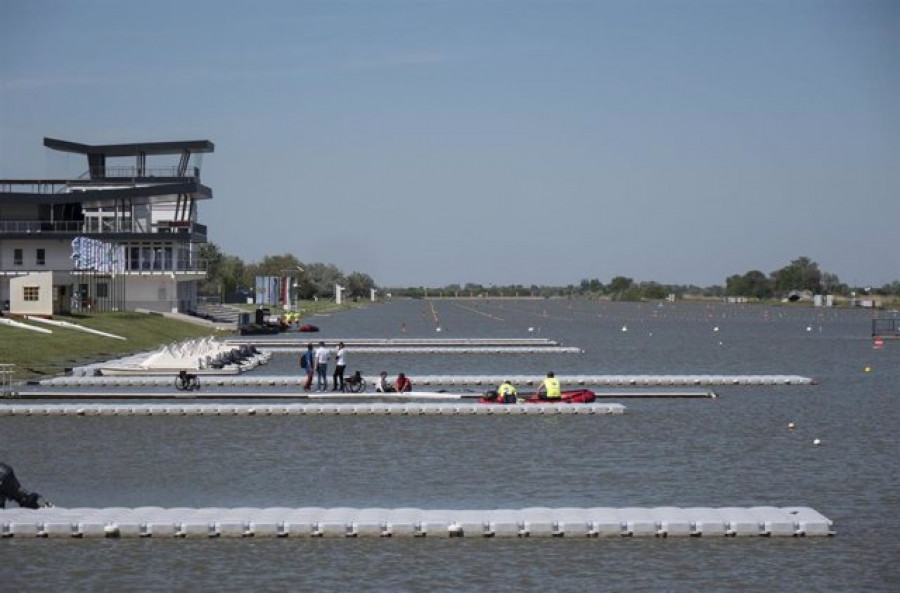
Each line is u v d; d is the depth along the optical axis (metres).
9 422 70.06
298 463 56.66
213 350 108.25
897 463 57.03
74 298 159.00
